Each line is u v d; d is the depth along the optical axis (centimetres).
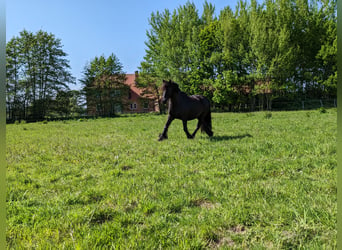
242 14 3947
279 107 3803
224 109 4000
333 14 3591
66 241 213
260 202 286
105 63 4409
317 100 3681
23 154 641
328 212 248
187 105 803
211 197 309
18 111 3816
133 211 278
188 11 4109
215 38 3688
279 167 430
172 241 214
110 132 1181
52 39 4038
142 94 4538
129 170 464
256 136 796
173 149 635
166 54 3878
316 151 517
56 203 302
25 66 3934
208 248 208
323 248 193
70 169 482
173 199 306
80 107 4328
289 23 3544
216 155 548
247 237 218
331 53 3222
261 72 3322
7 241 219
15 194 338
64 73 4112
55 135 1132
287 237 214
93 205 296
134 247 205
